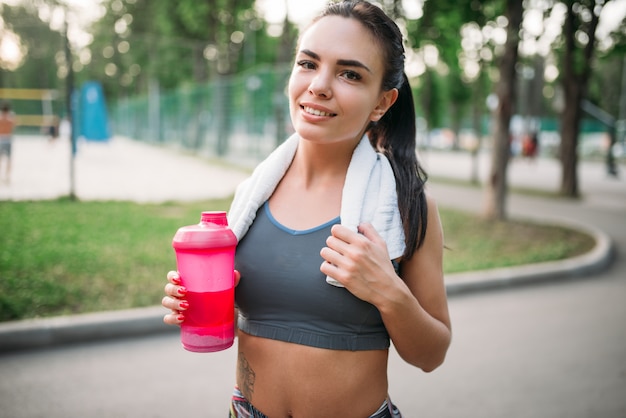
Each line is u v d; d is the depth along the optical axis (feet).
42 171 50.57
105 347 14.26
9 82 130.31
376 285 3.81
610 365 13.88
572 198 48.08
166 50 107.55
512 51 30.37
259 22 92.17
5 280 16.88
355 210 4.12
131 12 120.78
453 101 117.50
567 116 48.85
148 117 124.36
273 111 68.69
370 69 4.01
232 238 4.23
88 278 17.66
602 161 115.65
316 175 4.48
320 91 3.93
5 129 40.22
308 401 4.19
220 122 79.97
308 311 4.15
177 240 4.17
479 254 24.44
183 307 4.15
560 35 39.70
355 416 4.24
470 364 13.85
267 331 4.27
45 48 123.03
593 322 17.04
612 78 158.51
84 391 11.93
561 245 26.30
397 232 4.24
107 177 48.42
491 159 32.27
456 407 11.74
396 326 4.02
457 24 29.68
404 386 12.67
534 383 12.86
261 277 4.27
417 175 4.59
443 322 4.60
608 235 30.99
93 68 157.79
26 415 10.88
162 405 11.45
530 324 16.81
